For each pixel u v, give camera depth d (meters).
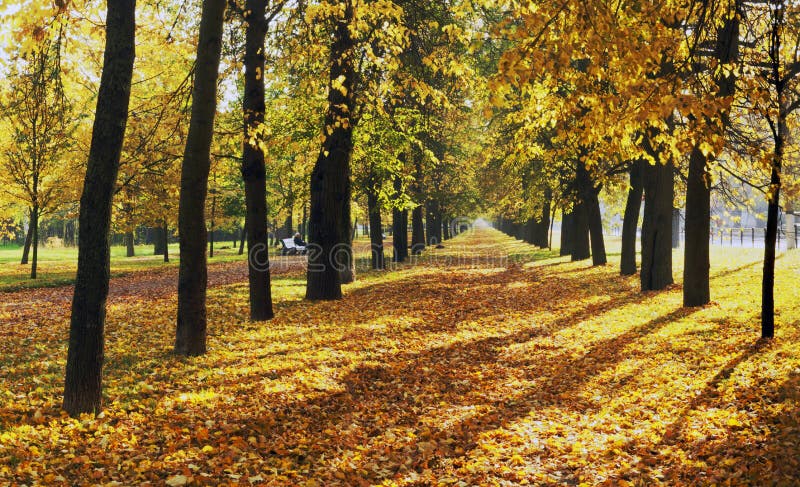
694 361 9.73
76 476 5.28
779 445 5.89
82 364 6.72
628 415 7.90
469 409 8.47
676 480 5.72
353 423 7.51
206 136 9.81
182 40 11.96
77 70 8.74
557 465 6.45
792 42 11.52
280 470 5.88
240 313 15.01
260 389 8.23
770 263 10.17
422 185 33.31
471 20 16.09
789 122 14.84
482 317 15.72
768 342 9.97
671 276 19.22
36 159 23.23
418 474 6.21
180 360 9.72
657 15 7.50
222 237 84.44
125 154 21.17
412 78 11.41
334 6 10.87
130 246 47.47
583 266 28.92
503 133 28.16
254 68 12.92
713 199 23.52
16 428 6.12
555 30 6.63
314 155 21.44
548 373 10.31
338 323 13.91
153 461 5.73
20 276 26.69
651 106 6.55
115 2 6.40
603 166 25.23
